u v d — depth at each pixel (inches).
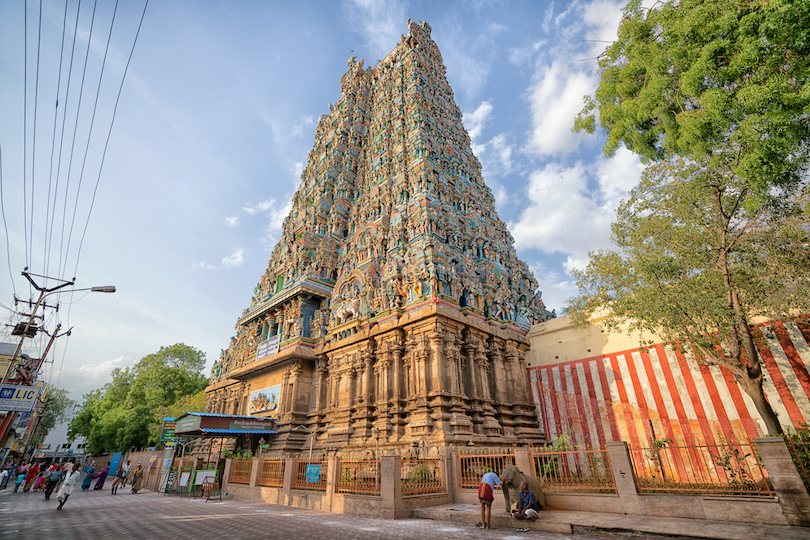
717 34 449.4
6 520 610.2
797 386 682.2
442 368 914.1
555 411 1018.1
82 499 993.5
